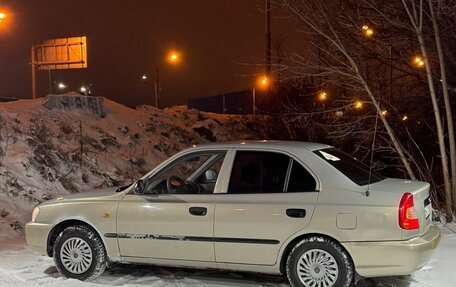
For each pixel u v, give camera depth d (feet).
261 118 60.95
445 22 34.09
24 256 26.23
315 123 44.70
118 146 55.36
